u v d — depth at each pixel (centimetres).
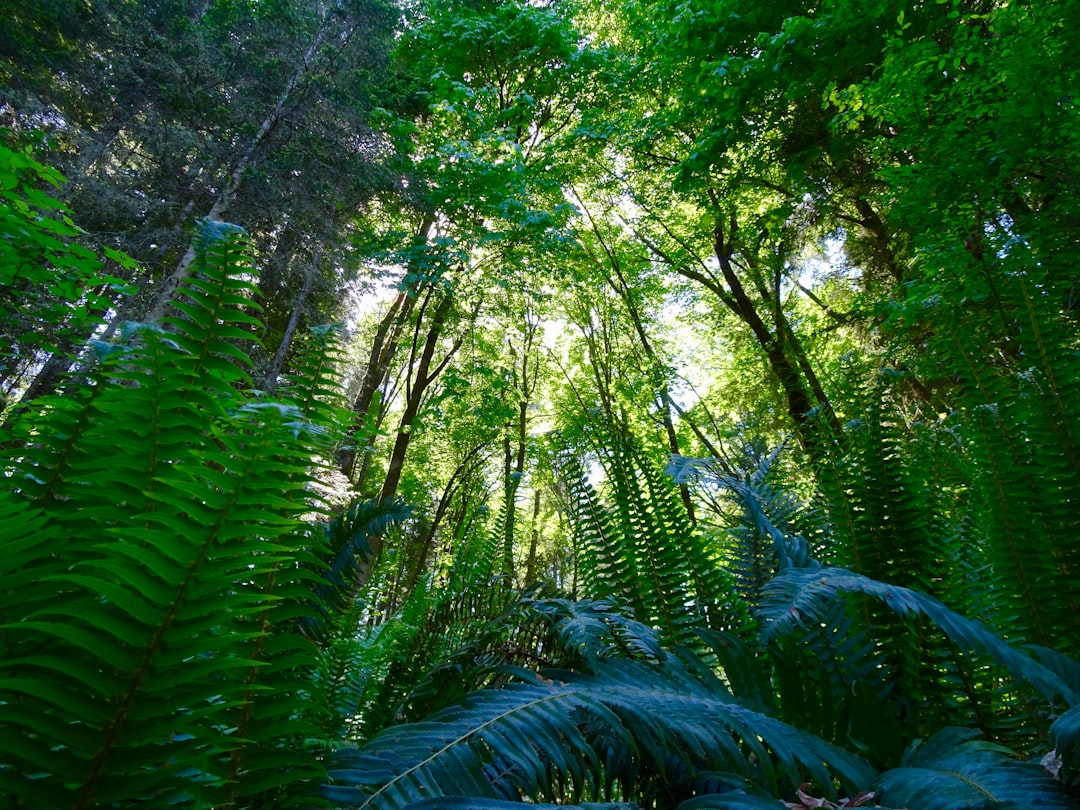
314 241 967
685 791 153
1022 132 458
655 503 240
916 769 133
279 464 91
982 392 263
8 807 78
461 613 261
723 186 1177
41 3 857
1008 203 506
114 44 912
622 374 1580
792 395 1137
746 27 901
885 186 845
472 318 1291
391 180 1059
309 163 956
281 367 841
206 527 85
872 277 1094
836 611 192
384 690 244
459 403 1224
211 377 129
